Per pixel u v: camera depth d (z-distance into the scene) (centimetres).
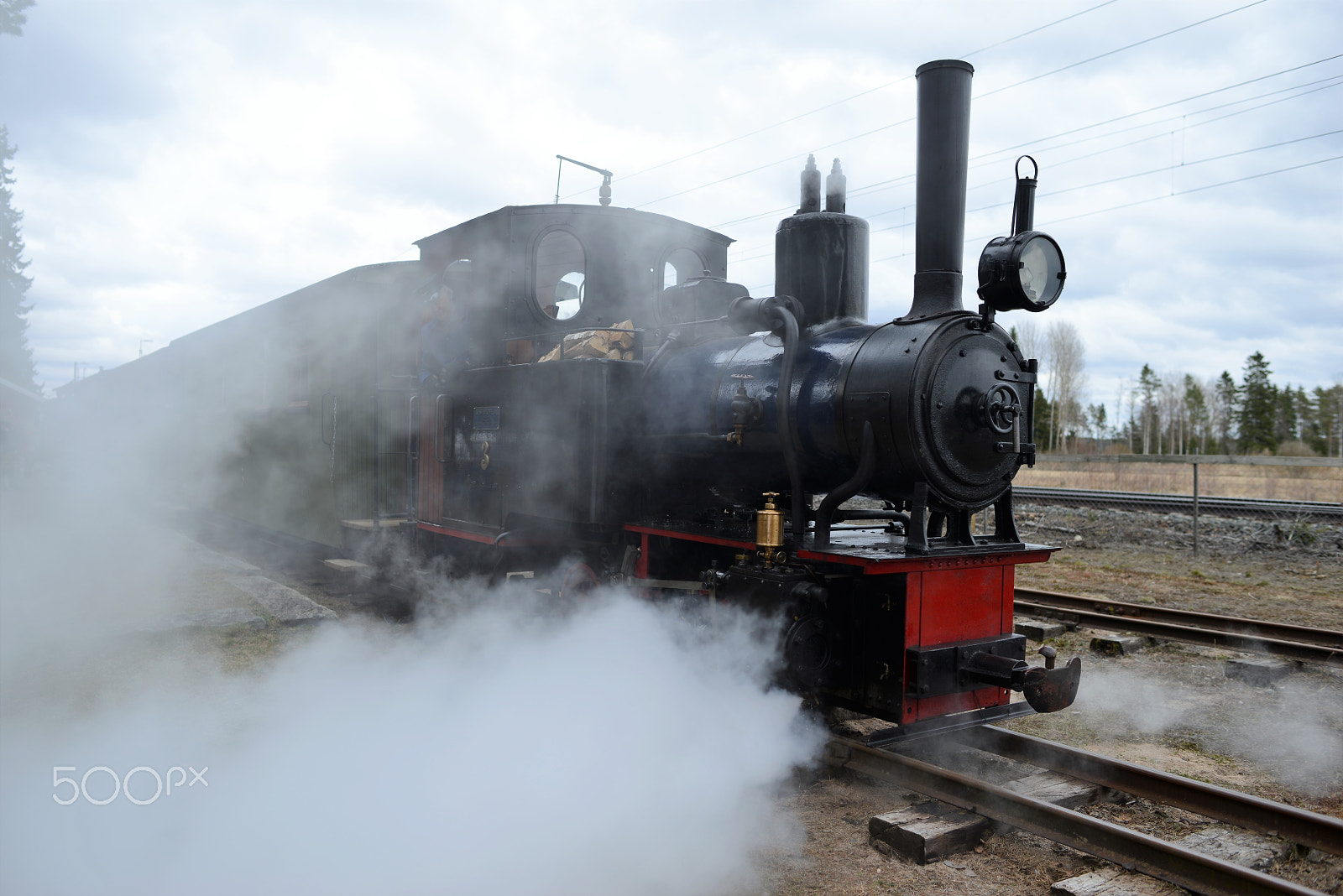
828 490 473
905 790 386
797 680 404
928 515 470
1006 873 316
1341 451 6538
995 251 403
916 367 387
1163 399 8119
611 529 550
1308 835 319
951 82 421
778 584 404
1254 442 6981
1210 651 645
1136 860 301
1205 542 1117
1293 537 1069
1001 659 395
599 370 526
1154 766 429
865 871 319
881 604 404
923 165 430
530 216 606
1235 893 276
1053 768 395
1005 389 415
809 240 470
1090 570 1003
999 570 434
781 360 463
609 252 628
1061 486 2036
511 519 612
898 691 397
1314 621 733
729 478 514
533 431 574
